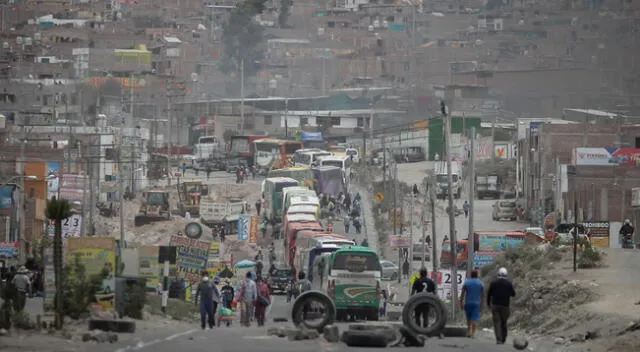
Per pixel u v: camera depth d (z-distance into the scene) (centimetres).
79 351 6128
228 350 6212
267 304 9794
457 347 6788
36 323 7312
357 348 6588
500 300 7419
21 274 9450
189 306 11425
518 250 13300
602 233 15912
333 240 14825
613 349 7319
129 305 8681
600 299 9700
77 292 7825
